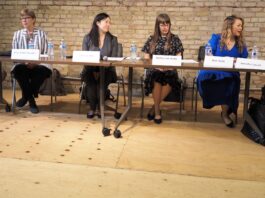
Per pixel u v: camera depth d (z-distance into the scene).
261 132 3.10
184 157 2.69
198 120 3.91
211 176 2.36
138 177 2.31
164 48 3.77
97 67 3.74
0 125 3.40
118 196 2.04
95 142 2.98
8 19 5.75
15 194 2.03
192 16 5.37
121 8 5.50
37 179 2.23
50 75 4.18
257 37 5.28
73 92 5.67
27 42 4.06
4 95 5.16
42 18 5.68
